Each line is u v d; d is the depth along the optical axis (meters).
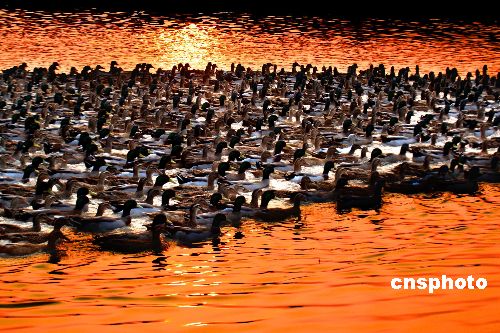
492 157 32.66
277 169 30.70
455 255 22.31
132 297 19.55
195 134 35.19
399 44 68.12
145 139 34.81
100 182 27.55
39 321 18.06
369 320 17.41
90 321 17.97
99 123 35.38
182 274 21.41
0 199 25.83
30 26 71.62
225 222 25.52
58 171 28.91
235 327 17.31
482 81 49.41
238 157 31.34
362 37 71.00
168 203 26.06
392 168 31.81
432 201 28.45
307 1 86.69
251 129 35.91
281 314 18.02
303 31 73.06
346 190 28.45
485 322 16.98
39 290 20.12
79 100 39.62
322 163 31.81
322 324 17.23
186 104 42.16
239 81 49.84
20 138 34.03
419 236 24.52
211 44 66.12
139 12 80.12
